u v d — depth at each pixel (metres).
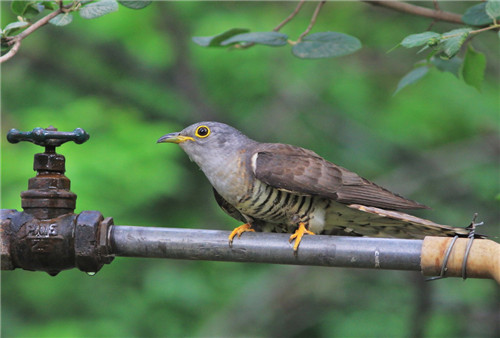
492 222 13.31
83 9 5.33
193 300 13.05
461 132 14.39
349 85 14.39
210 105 14.35
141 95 14.58
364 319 13.05
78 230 4.94
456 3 13.06
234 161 5.73
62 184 5.08
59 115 12.70
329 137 14.55
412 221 5.21
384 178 13.79
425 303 11.42
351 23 14.20
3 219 5.02
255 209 5.79
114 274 13.47
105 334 12.41
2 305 12.88
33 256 4.98
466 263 4.63
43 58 14.65
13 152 11.89
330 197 5.59
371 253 4.79
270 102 14.87
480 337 12.11
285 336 13.42
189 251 5.00
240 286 13.63
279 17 13.94
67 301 13.16
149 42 14.40
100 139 12.34
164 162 12.37
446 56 5.25
